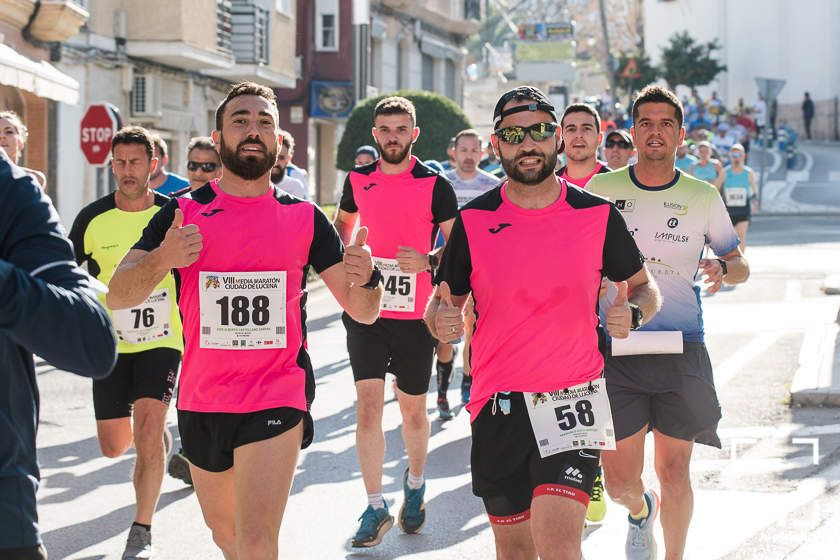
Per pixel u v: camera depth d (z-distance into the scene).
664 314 7.04
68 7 23.69
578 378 5.58
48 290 3.40
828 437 10.36
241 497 5.55
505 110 5.59
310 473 9.80
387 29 49.56
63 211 26.25
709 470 9.40
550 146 5.55
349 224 9.12
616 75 77.50
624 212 7.12
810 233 35.75
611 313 5.64
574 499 5.41
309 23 42.72
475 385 5.73
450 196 8.89
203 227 5.71
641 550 7.28
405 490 8.15
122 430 8.17
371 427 7.96
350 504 8.86
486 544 7.83
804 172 58.62
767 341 15.80
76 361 3.46
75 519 8.61
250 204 5.76
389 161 8.86
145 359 7.95
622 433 6.93
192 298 5.73
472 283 5.68
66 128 26.30
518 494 5.62
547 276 5.55
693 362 6.96
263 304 5.70
